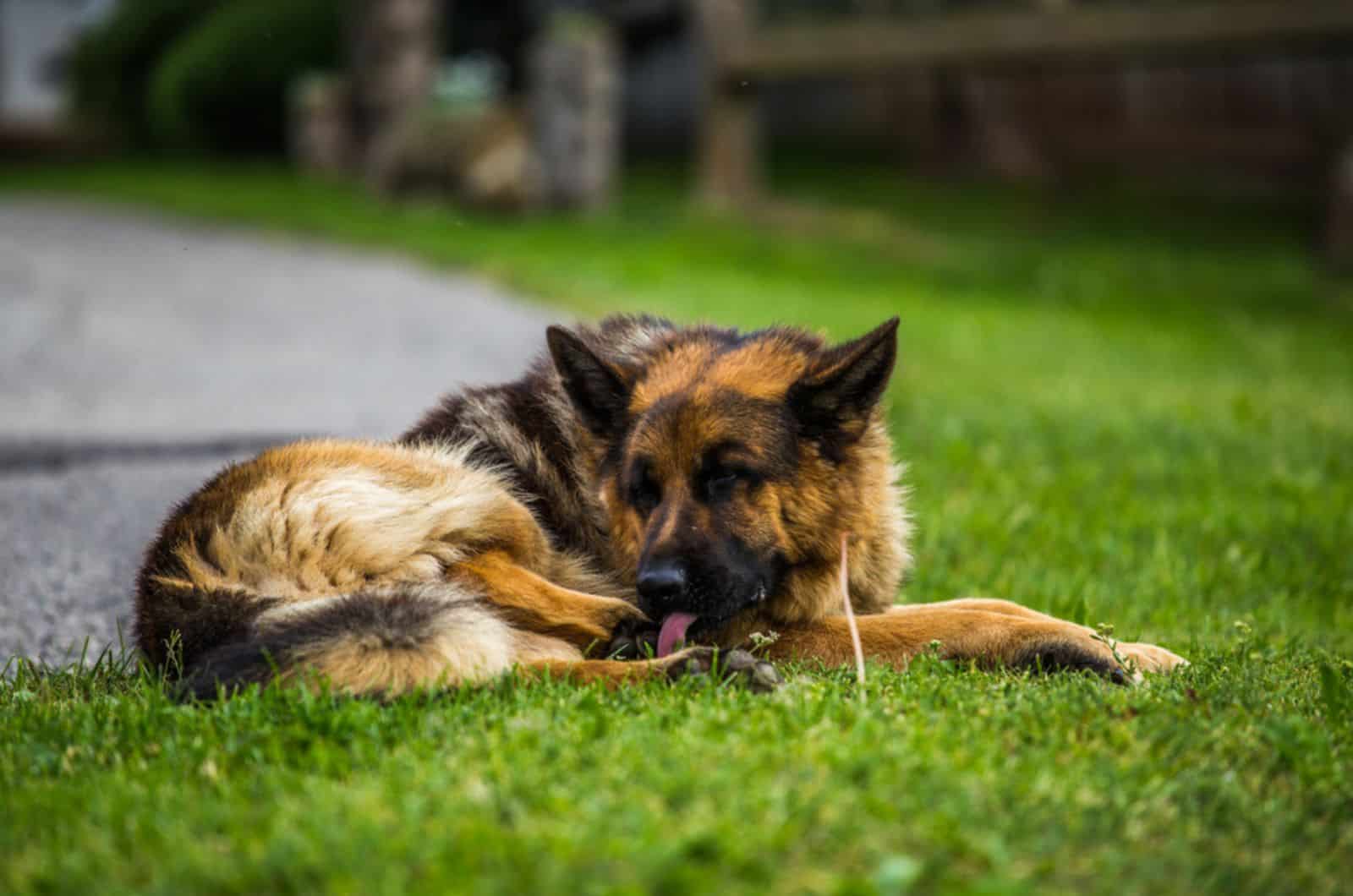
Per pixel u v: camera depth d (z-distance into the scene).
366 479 4.25
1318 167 20.59
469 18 27.67
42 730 3.37
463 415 4.90
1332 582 5.76
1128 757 3.10
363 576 4.10
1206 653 4.32
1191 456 8.29
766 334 4.72
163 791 2.90
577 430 4.81
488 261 16.80
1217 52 15.98
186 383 11.19
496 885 2.34
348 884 2.37
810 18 21.09
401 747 3.12
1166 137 21.83
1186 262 18.12
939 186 22.58
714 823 2.57
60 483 7.77
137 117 32.22
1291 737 3.15
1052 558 6.12
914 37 17.86
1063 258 18.48
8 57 44.19
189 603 3.90
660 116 26.75
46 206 23.72
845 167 23.66
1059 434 8.95
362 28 24.14
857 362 4.32
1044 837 2.64
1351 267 17.31
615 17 25.55
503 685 3.61
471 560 4.27
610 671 3.79
